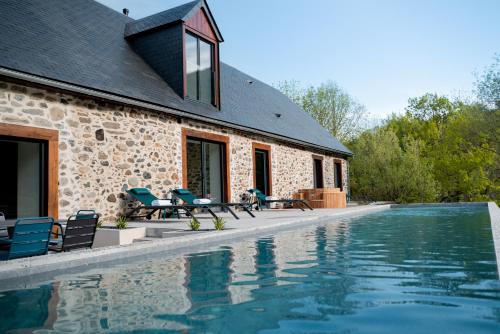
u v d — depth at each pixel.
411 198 20.14
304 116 21.34
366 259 4.33
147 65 10.84
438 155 28.00
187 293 3.01
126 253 4.46
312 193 14.95
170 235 6.63
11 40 7.12
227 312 2.53
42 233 4.59
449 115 31.64
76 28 9.62
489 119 21.44
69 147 7.41
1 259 4.82
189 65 11.05
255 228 6.62
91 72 8.20
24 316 2.51
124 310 2.60
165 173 9.52
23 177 7.23
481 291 2.90
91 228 5.29
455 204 15.53
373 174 20.45
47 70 7.02
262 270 3.81
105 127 8.12
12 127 6.50
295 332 2.16
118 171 8.34
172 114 9.79
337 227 7.89
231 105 13.09
